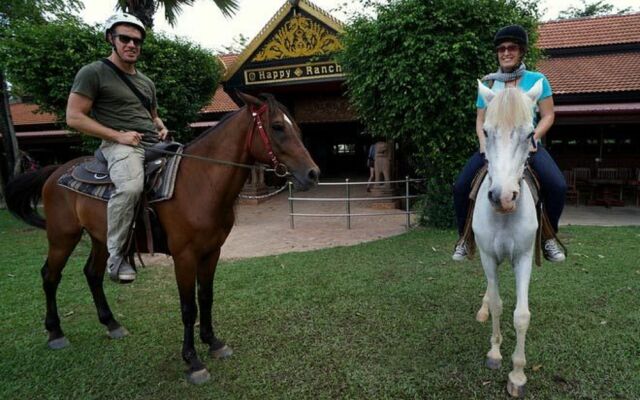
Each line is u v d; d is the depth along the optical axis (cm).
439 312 392
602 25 1407
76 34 702
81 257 646
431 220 798
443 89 663
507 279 480
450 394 265
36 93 726
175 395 273
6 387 285
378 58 701
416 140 743
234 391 276
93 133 275
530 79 287
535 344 323
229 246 722
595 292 427
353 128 2156
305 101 1614
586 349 312
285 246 708
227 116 296
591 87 1113
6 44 686
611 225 809
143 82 322
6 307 437
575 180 1142
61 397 274
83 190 305
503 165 225
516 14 689
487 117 238
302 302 426
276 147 273
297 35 1023
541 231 285
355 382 279
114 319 370
